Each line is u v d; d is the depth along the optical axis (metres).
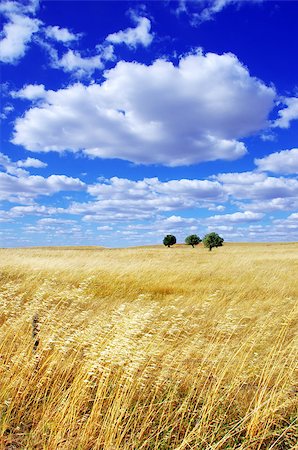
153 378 4.84
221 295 11.33
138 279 14.15
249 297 11.66
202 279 15.32
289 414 4.45
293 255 35.97
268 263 23.42
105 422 3.76
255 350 5.67
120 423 3.96
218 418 4.06
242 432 4.08
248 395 4.73
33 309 6.06
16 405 4.20
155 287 13.12
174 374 4.73
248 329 6.61
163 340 5.47
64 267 15.42
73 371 4.86
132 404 4.40
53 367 4.85
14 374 4.63
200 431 3.83
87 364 4.41
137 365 4.18
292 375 4.74
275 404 4.06
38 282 11.34
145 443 3.62
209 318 7.98
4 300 6.47
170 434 3.82
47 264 16.27
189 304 9.73
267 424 4.01
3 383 4.50
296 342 5.22
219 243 56.94
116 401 3.93
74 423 3.77
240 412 4.36
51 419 3.97
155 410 4.30
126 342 4.31
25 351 4.91
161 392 4.60
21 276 13.09
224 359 5.37
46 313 6.11
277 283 14.03
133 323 4.55
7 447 3.62
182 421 4.07
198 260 25.89
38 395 4.42
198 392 4.69
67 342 4.90
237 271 17.83
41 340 5.29
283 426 4.20
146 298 10.77
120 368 4.29
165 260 24.22
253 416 3.88
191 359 5.39
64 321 6.08
